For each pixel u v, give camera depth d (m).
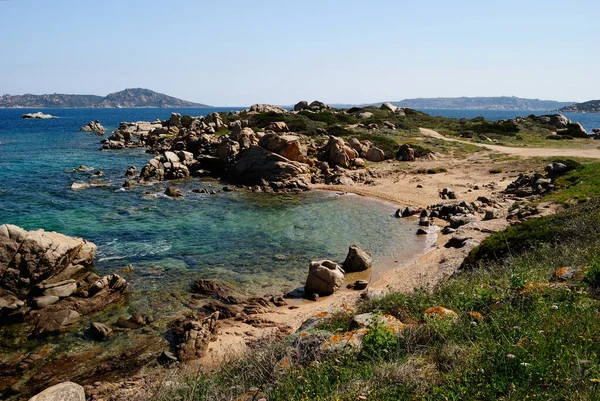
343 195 39.84
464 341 7.17
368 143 55.50
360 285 19.59
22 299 17.34
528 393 5.14
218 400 7.45
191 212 32.81
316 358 8.05
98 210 32.28
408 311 10.22
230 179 47.22
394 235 27.66
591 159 42.12
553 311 7.41
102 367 13.33
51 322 15.76
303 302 18.19
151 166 47.09
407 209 32.59
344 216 32.38
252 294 18.83
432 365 6.73
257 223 30.17
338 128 65.69
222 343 14.59
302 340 9.16
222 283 19.56
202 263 22.33
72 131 107.75
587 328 6.38
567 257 12.12
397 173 47.22
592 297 8.02
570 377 5.26
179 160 50.81
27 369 13.27
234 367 9.20
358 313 10.99
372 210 34.28
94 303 17.14
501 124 75.44
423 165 49.41
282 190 41.72
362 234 27.89
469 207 31.36
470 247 22.34
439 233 27.77
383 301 11.13
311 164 48.78
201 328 15.02
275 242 26.09
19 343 14.73
